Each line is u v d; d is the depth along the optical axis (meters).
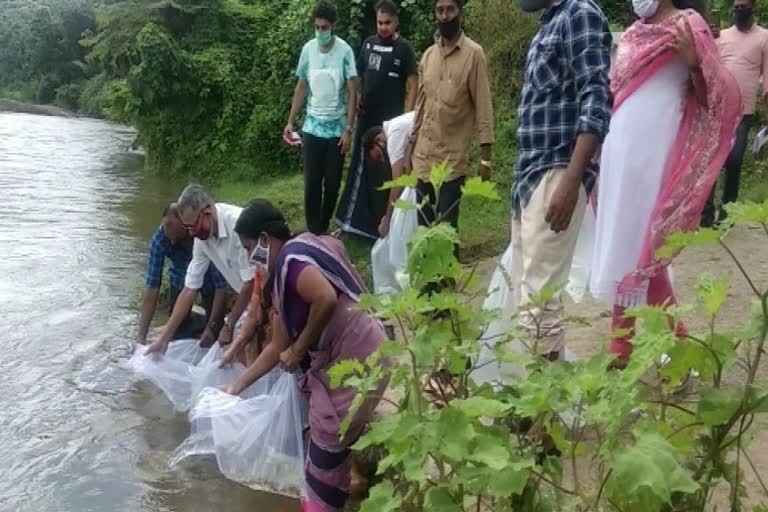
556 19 3.34
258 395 4.31
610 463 1.75
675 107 3.59
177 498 3.86
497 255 6.72
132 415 4.72
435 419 1.93
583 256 4.06
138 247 9.03
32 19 39.12
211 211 4.80
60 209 11.30
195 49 15.21
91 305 6.80
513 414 2.09
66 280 7.59
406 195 5.13
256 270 3.99
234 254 4.80
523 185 3.46
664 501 1.65
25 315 6.49
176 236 5.37
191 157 14.66
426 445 1.89
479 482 1.85
